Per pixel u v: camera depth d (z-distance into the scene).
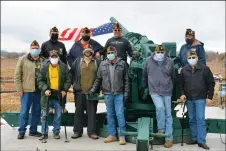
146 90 6.40
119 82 6.39
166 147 6.28
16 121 7.50
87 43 7.24
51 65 6.56
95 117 6.96
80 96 6.97
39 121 7.29
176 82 6.65
